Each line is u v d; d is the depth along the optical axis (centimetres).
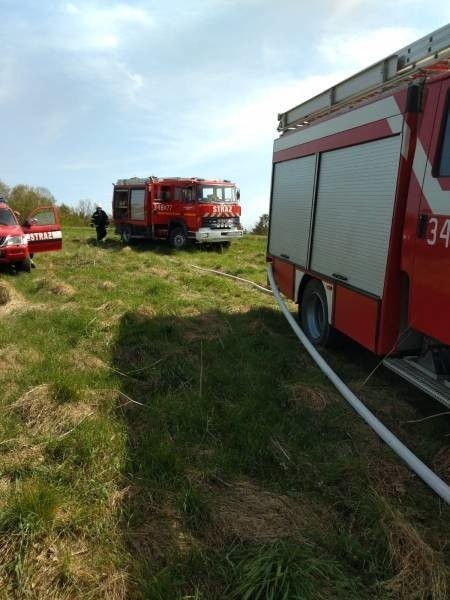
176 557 260
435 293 366
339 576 248
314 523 294
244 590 235
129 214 2033
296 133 667
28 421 395
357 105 492
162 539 275
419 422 436
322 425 414
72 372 485
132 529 282
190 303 841
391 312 433
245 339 626
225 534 280
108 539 272
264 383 485
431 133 372
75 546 267
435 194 366
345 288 519
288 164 703
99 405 429
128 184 2012
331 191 553
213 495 314
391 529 279
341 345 600
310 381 493
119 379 488
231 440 382
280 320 772
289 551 254
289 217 703
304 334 637
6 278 1061
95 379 486
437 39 375
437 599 242
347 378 533
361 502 308
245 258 1627
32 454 344
